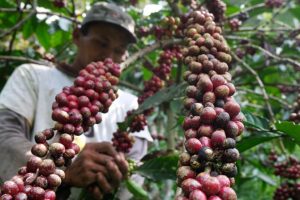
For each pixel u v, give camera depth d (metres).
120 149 1.95
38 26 3.16
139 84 3.78
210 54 1.16
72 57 3.37
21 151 1.67
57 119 1.09
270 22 2.77
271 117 1.93
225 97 0.98
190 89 1.02
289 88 2.93
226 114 0.90
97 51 2.32
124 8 2.87
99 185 1.71
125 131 1.96
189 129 0.93
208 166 0.84
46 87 2.19
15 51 2.94
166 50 2.22
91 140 2.17
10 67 2.90
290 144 2.29
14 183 0.88
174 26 2.00
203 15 1.32
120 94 2.45
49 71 2.29
